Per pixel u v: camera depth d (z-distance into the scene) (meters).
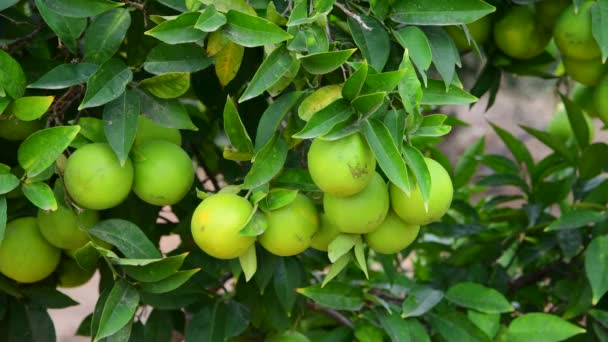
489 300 1.47
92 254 1.29
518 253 1.76
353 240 1.28
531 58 1.60
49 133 1.22
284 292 1.47
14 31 1.42
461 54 1.61
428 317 1.49
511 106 4.81
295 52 1.23
